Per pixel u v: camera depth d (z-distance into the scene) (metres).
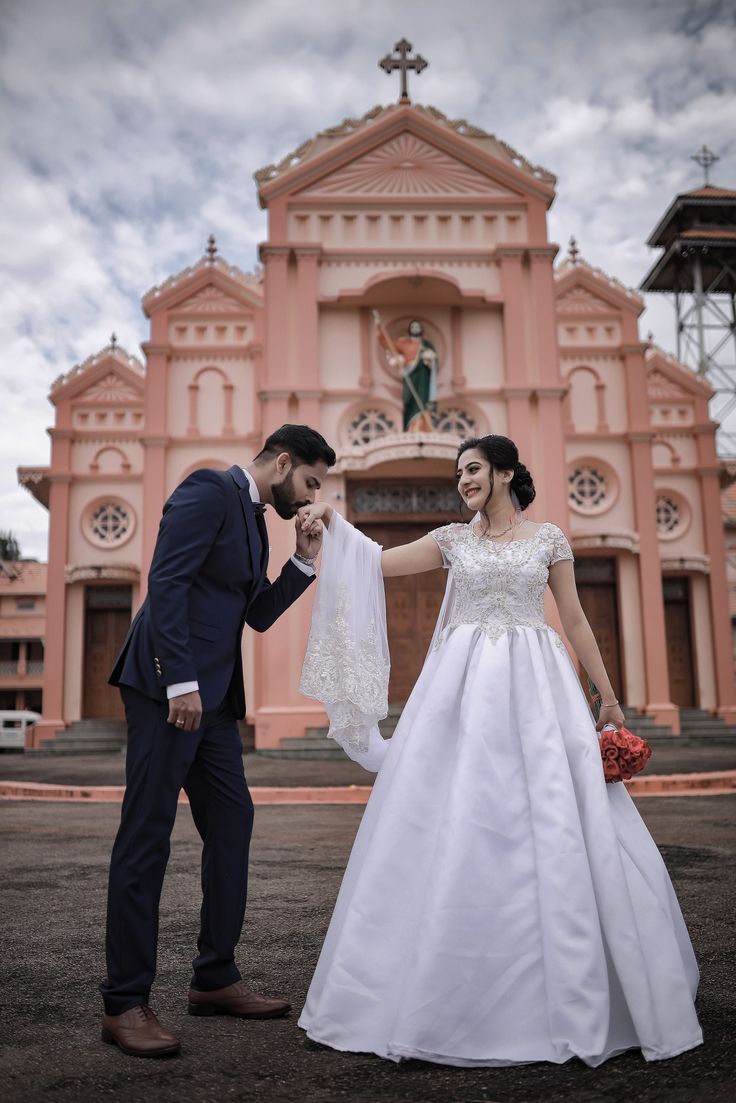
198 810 2.86
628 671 19.06
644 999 2.32
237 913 2.78
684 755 14.48
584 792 2.57
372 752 3.07
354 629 3.04
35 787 10.29
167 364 19.53
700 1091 2.10
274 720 15.20
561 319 20.27
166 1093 2.16
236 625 2.81
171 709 2.54
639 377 19.94
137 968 2.52
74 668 20.67
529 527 3.03
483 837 2.47
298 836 6.58
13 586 33.75
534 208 17.34
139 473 21.28
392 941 2.48
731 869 5.00
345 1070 2.29
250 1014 2.72
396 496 17.28
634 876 2.53
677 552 21.17
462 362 17.11
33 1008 2.82
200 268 19.84
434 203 17.27
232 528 2.78
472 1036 2.31
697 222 31.22
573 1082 2.17
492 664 2.72
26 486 22.16
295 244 16.69
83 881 4.91
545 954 2.35
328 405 16.70
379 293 16.58
